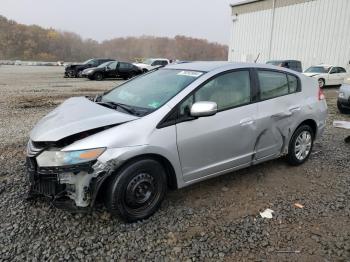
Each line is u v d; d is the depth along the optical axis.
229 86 3.92
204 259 2.81
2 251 2.83
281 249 2.97
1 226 3.18
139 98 3.79
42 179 3.08
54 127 3.19
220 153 3.80
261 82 4.27
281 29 27.12
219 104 3.79
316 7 24.12
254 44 30.05
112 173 3.09
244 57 31.36
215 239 3.10
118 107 3.68
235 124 3.85
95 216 3.40
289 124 4.55
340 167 4.97
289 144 4.73
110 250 2.89
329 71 19.12
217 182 4.33
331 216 3.55
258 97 4.18
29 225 3.21
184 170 3.54
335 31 23.03
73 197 3.04
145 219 3.38
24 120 8.01
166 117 3.35
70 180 2.98
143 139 3.16
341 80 19.47
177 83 3.77
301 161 4.95
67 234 3.10
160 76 4.19
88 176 2.97
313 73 19.00
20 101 11.24
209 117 3.64
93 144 2.98
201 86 3.65
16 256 2.77
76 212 3.23
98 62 26.22
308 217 3.52
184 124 3.44
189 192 4.02
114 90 4.43
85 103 3.89
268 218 3.48
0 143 5.82
